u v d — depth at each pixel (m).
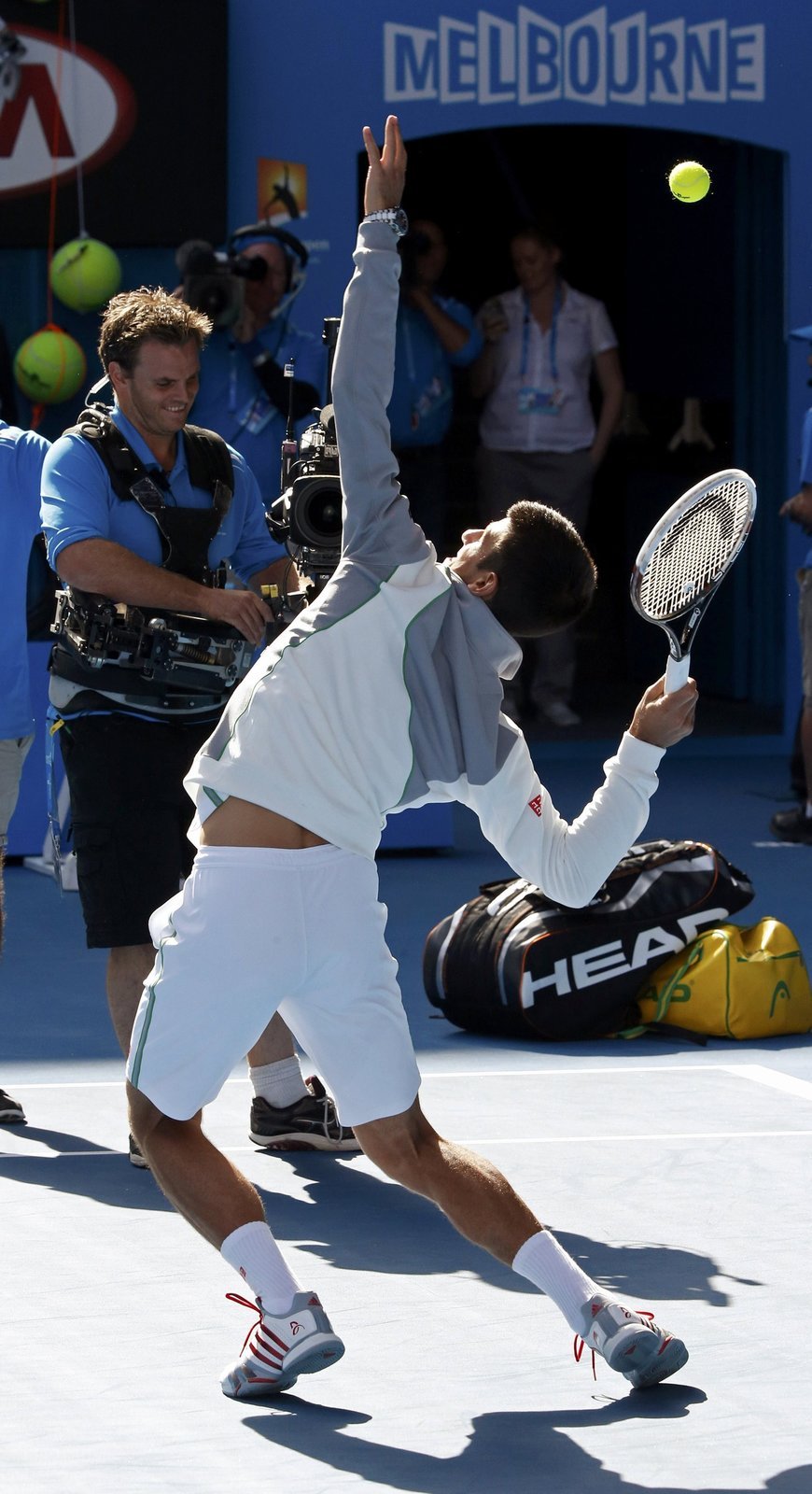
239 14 41.06
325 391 35.03
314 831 13.16
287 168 41.66
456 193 65.19
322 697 13.19
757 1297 15.56
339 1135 19.95
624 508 58.41
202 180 40.66
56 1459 12.66
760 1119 20.69
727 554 13.35
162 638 18.94
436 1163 13.30
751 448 51.44
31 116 39.97
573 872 13.59
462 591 13.36
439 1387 13.92
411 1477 12.45
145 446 19.17
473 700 13.27
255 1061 19.97
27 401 40.34
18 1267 16.31
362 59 41.84
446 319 44.03
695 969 24.23
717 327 52.91
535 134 64.25
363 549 13.40
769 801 41.09
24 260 40.69
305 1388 13.90
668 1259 16.42
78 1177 18.83
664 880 24.47
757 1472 12.52
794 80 43.81
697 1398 13.70
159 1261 16.50
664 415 57.16
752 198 50.19
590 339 46.47
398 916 31.25
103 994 26.73
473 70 42.38
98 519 18.89
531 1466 12.60
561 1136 19.95
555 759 45.00
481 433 47.31
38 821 35.59
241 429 34.25
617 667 58.44
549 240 45.91
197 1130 13.59
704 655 54.47
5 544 20.55
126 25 40.03
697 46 43.34
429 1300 15.68
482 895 25.31
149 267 41.34
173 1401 13.62
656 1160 19.19
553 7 42.59
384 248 13.39
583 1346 14.60
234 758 13.28
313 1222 17.67
